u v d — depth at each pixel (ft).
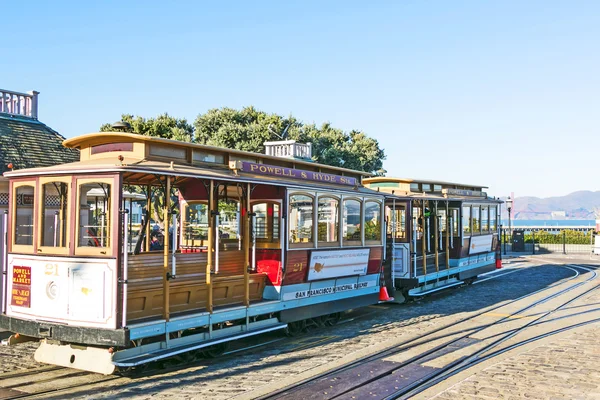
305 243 40.70
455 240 66.44
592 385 28.12
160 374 30.45
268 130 108.58
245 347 37.78
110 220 28.78
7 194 45.06
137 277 29.63
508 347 37.19
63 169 29.73
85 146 34.86
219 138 106.63
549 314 49.83
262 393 26.73
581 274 83.46
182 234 40.73
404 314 51.39
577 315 49.03
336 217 44.57
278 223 39.06
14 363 32.50
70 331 28.81
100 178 28.86
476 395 26.50
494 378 29.37
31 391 26.89
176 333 32.60
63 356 30.25
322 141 131.85
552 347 36.81
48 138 53.26
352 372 30.73
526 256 120.98
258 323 37.70
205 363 33.19
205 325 33.47
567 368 31.45
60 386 27.78
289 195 39.14
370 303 50.03
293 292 40.29
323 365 32.22
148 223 34.99
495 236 78.84
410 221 56.90
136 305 29.78
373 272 50.29
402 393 27.12
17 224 32.50
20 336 32.07
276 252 39.06
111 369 28.07
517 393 26.78
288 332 41.63
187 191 40.73
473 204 71.10
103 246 29.35
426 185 63.41
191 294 33.04
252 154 39.04
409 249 56.44
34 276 30.83
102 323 28.32
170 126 107.34
